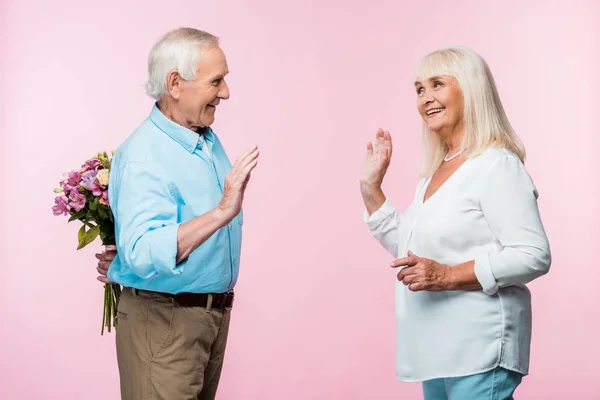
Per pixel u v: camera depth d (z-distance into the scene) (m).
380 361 5.09
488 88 2.55
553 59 5.30
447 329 2.49
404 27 5.25
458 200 2.49
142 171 2.46
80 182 2.66
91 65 5.20
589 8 5.30
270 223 5.16
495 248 2.47
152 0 5.20
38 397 5.04
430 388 2.69
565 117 5.32
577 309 5.28
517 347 2.49
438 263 2.43
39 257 5.15
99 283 5.14
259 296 5.12
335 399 5.07
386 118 5.21
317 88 5.22
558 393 5.20
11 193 5.17
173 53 2.50
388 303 5.11
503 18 5.30
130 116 5.20
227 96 2.59
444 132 2.61
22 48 5.20
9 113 5.20
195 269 2.51
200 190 2.54
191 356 2.56
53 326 5.11
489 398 2.47
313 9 5.24
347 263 5.15
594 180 5.32
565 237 5.32
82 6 5.21
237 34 5.22
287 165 5.20
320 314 5.12
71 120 5.19
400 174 5.21
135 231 2.40
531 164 5.34
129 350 2.58
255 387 5.07
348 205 5.19
